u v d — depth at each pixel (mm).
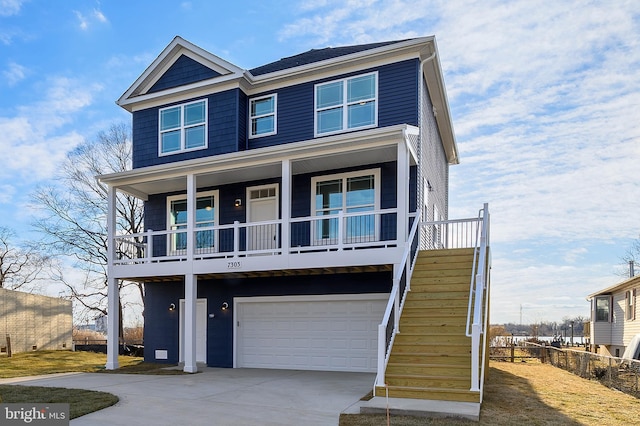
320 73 13633
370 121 12836
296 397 8414
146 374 11805
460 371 7875
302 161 12375
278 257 11656
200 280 14625
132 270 13234
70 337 25250
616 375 11297
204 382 10281
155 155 15281
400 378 7887
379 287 12516
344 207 13000
